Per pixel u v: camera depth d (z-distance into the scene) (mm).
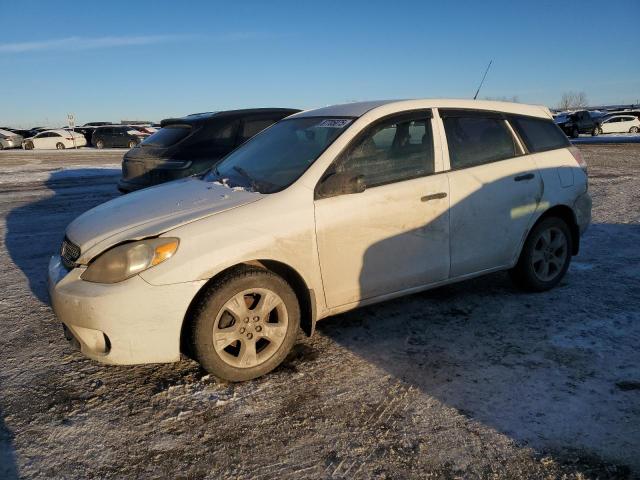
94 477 2449
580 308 4258
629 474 2393
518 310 4242
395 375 3283
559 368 3318
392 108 3842
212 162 6863
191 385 3219
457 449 2592
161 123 7695
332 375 3303
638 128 36656
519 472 2428
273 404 3002
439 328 3939
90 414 2936
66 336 3289
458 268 4020
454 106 4133
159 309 2934
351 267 3527
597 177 12133
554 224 4520
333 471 2461
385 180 3662
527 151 4398
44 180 13891
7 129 40250
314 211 3350
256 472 2465
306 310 3465
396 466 2486
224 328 3133
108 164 19156
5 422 2867
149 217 3250
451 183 3887
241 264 3203
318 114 4188
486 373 3281
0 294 4844
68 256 3275
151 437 2729
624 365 3334
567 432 2691
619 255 5762
